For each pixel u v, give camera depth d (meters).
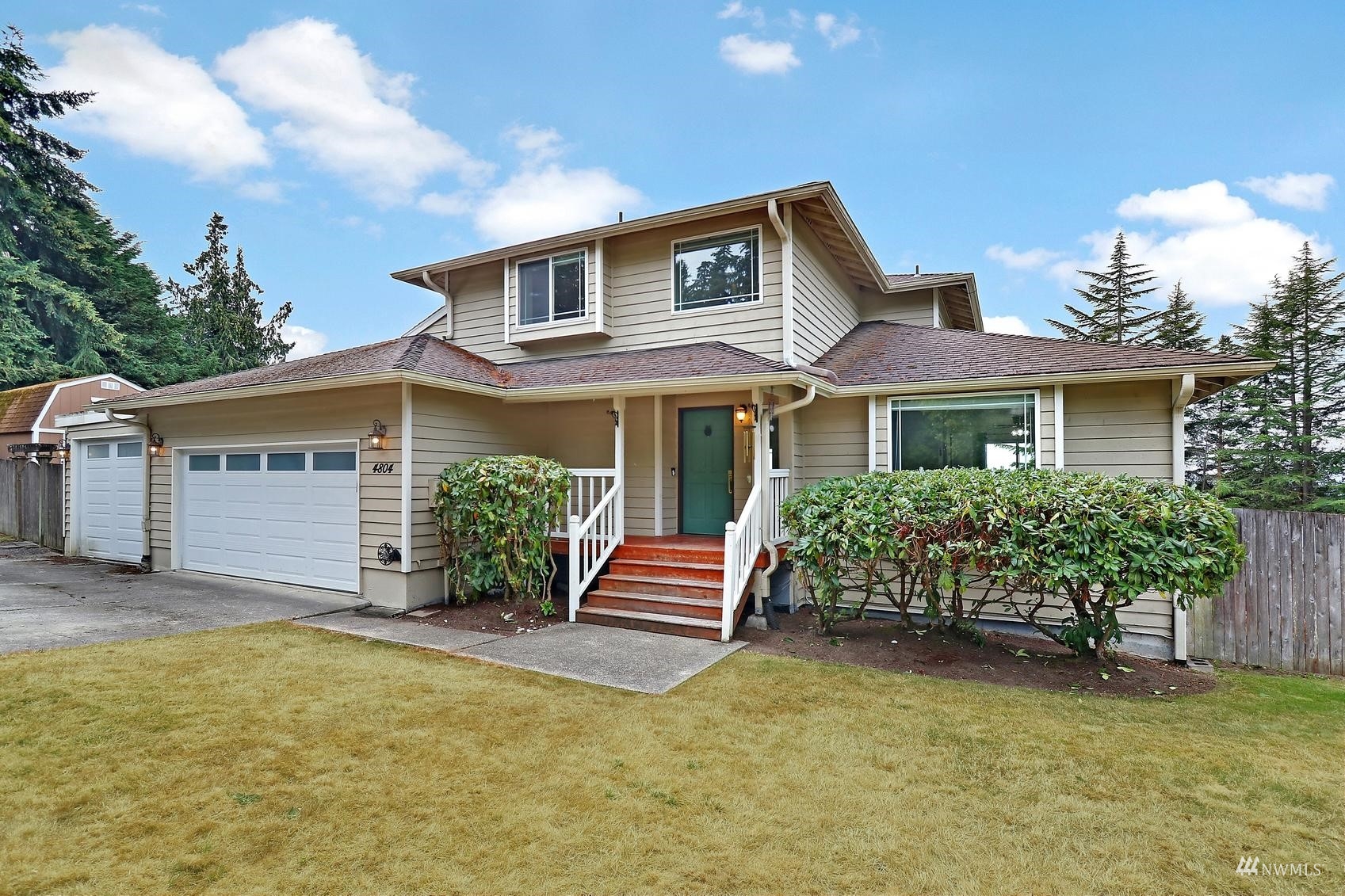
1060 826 3.06
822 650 6.21
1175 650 6.84
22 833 2.81
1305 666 6.43
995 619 7.75
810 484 8.86
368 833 2.90
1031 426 7.66
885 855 2.81
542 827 2.97
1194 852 2.87
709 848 2.84
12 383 22.06
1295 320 22.48
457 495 7.67
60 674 4.88
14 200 23.56
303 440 8.85
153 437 10.91
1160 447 7.29
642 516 9.39
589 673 5.34
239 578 9.62
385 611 7.70
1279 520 6.61
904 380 8.12
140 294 27.81
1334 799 3.38
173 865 2.63
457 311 11.54
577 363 9.49
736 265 9.20
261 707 4.35
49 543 13.64
